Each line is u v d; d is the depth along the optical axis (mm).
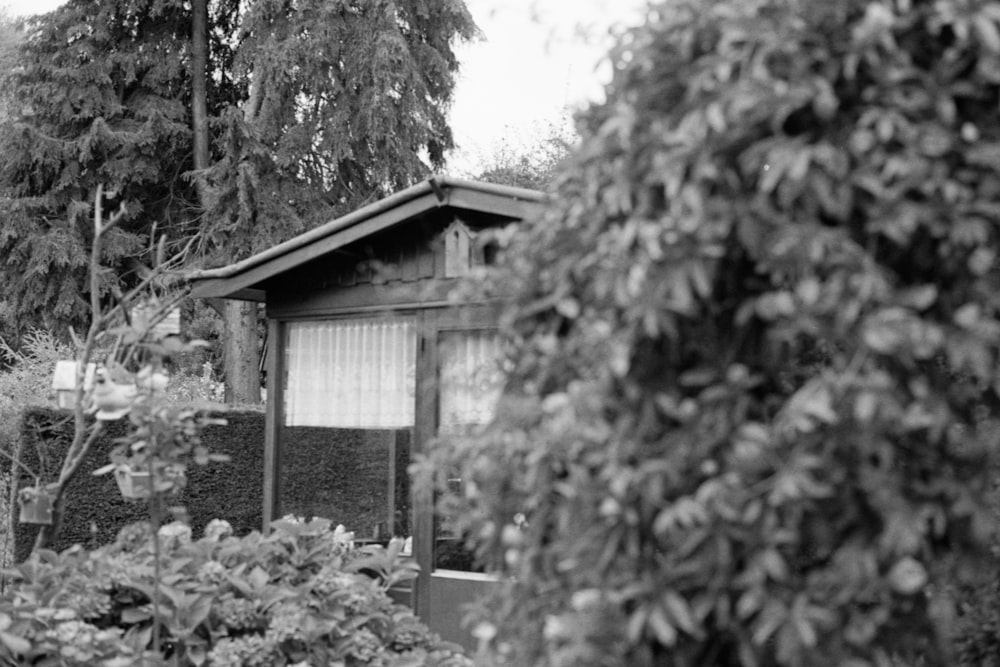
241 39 16312
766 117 1842
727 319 1942
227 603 4328
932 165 1815
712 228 1800
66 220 15867
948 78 1841
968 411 1966
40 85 15922
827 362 1970
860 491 1807
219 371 17203
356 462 6781
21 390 11148
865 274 1729
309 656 4215
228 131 15336
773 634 1871
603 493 1909
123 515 9055
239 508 9789
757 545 1757
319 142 16016
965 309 1782
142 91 16500
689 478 1862
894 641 1900
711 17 1915
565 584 2047
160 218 16656
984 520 1840
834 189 1820
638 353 1942
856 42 1810
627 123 1943
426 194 6141
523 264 2285
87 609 4117
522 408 2117
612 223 2059
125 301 4121
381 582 6020
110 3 16234
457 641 6156
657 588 1817
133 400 4035
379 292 6668
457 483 6027
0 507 8625
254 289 7375
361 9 15820
